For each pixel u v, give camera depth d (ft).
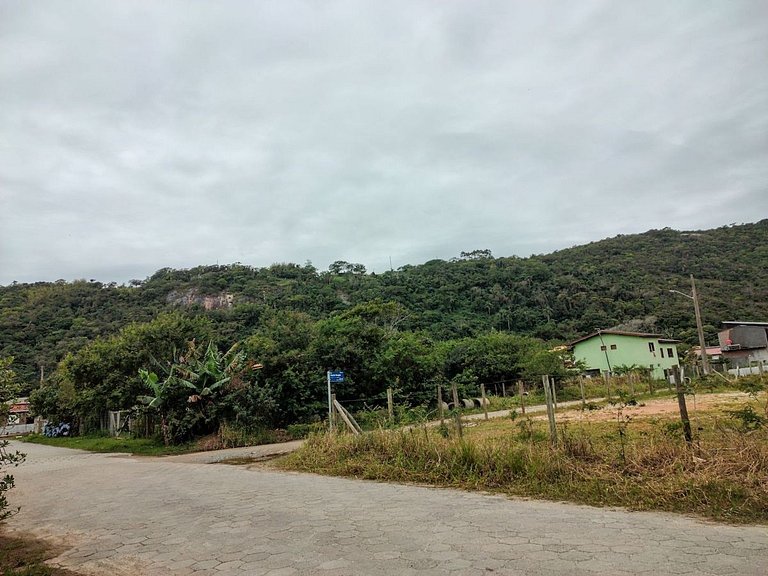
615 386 98.68
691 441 24.71
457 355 118.62
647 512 19.67
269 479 33.78
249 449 60.18
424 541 16.74
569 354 128.06
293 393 74.79
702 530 16.75
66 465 54.85
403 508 22.13
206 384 70.38
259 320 181.06
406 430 37.04
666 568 13.15
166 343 95.86
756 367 122.21
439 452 30.86
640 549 14.87
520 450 28.09
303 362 77.46
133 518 23.54
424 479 29.19
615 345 162.30
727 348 152.97
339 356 81.15
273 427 72.33
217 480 34.83
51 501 30.63
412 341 96.78
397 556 15.23
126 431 92.07
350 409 78.79
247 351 77.30
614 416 48.16
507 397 100.07
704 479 21.01
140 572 15.58
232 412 69.62
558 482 24.59
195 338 98.94
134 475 41.37
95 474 43.93
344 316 130.93
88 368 98.73
